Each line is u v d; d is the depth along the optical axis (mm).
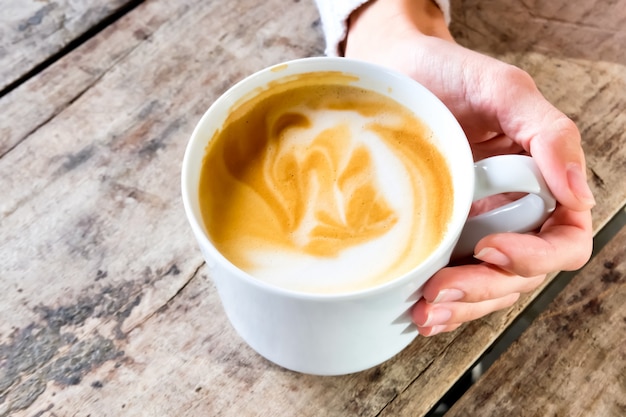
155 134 365
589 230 306
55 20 405
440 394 300
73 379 300
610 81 381
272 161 305
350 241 283
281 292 242
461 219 264
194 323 313
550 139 293
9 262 328
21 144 361
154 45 395
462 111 344
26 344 308
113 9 410
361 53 380
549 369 308
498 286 289
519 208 285
